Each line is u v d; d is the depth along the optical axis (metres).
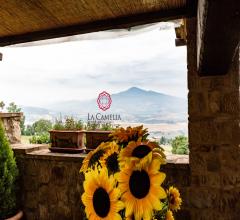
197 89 2.63
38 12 2.46
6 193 3.21
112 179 0.93
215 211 2.62
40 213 3.40
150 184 0.91
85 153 3.37
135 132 1.08
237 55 2.51
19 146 3.63
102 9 2.44
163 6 2.43
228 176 2.57
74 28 2.77
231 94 2.55
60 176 3.29
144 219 0.89
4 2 2.24
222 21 1.09
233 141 2.55
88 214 0.99
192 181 2.67
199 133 2.63
